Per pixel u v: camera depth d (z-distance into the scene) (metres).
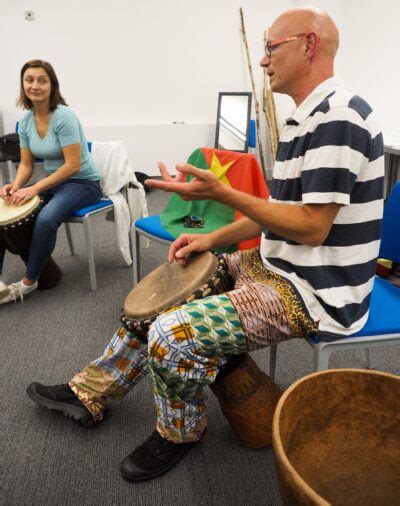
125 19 4.33
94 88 4.48
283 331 1.03
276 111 4.83
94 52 4.38
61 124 2.17
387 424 0.73
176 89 4.65
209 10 4.45
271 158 4.95
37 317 2.07
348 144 0.92
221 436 1.34
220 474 1.20
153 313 1.11
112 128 4.49
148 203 4.11
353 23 4.37
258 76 4.75
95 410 1.35
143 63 4.50
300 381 0.70
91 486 1.17
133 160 4.63
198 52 4.57
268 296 1.03
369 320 1.09
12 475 1.20
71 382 1.38
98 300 2.24
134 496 1.14
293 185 1.04
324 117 0.95
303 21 1.01
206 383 1.08
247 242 1.73
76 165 2.21
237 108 4.58
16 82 4.29
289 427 0.68
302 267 1.04
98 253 2.91
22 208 2.09
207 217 1.88
